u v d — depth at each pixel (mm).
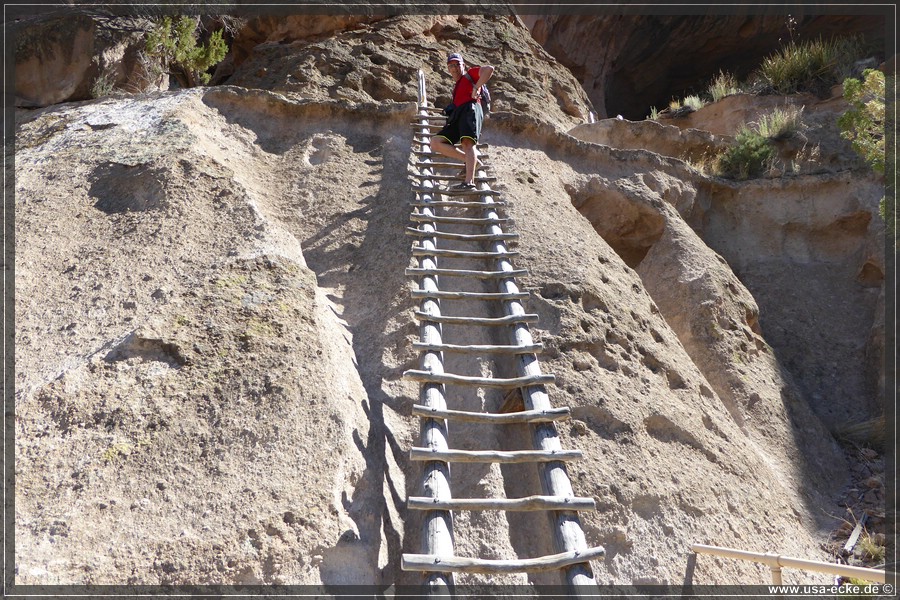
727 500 4516
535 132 7504
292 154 6633
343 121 7105
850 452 6047
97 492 3289
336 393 4051
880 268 7418
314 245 5734
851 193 7918
